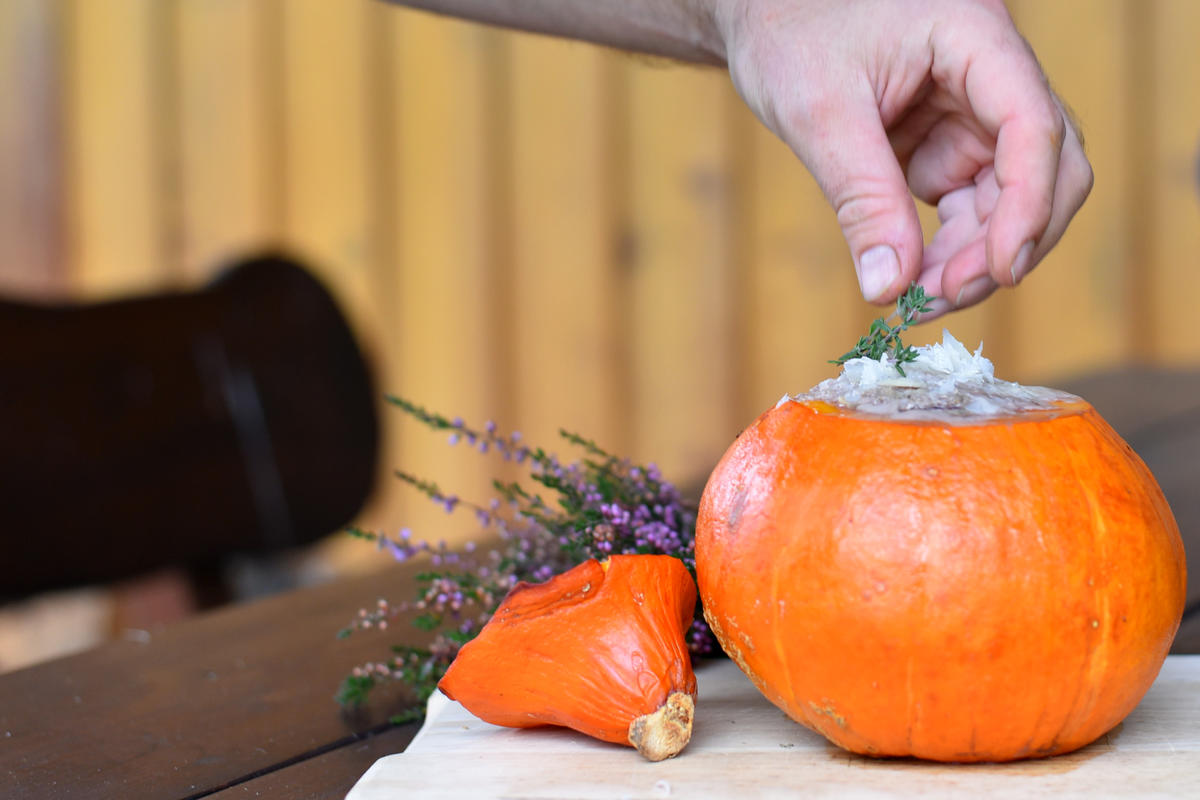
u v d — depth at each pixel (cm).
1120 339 259
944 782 87
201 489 176
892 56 105
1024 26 258
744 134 278
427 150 295
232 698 106
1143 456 168
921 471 87
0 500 158
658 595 92
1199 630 111
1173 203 252
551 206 291
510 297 296
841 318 275
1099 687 87
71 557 164
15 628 264
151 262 306
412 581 126
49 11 303
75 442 165
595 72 285
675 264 285
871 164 105
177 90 302
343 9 294
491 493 300
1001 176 104
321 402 190
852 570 86
